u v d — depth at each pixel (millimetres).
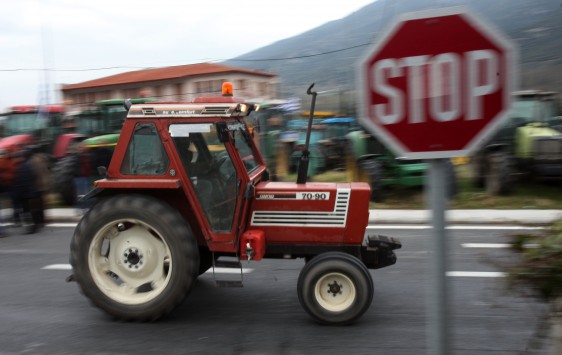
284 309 4965
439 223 2064
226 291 5512
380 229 8633
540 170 10734
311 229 4758
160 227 4414
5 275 6344
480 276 5828
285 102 17156
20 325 4668
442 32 1943
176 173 4547
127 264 4688
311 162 13453
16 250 7684
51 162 12406
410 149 2021
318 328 4477
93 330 4520
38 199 8977
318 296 4492
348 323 4488
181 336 4355
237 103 4684
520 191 11195
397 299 5188
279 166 13781
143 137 4602
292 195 4762
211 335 4367
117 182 4527
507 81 1899
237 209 4586
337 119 15289
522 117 11477
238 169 4566
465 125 1954
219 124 4438
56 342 4285
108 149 10164
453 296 5191
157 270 4672
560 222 2842
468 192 11172
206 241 4645
